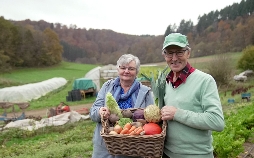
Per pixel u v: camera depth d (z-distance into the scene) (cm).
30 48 7812
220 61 3569
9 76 5762
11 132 1356
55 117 1677
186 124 275
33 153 982
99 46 11031
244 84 3869
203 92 277
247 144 780
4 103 1981
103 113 326
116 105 327
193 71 292
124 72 361
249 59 4584
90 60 10488
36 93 3262
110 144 286
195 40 7162
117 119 323
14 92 2902
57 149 916
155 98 312
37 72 7025
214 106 268
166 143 301
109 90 381
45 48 8256
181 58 286
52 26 12256
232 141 640
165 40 291
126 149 281
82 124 1580
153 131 284
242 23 7094
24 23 11669
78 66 9100
